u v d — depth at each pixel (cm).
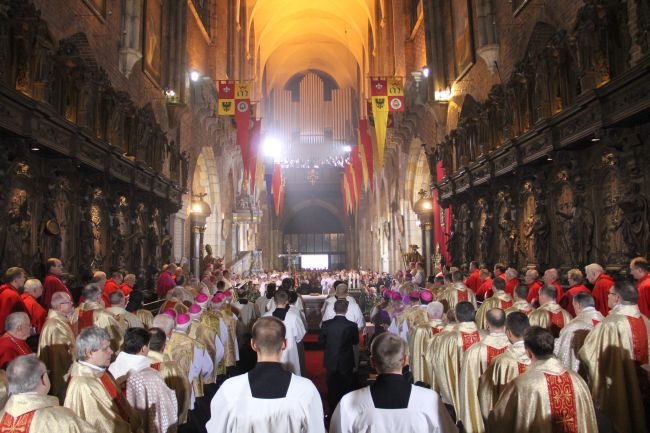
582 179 1020
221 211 2802
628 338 492
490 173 1407
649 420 499
